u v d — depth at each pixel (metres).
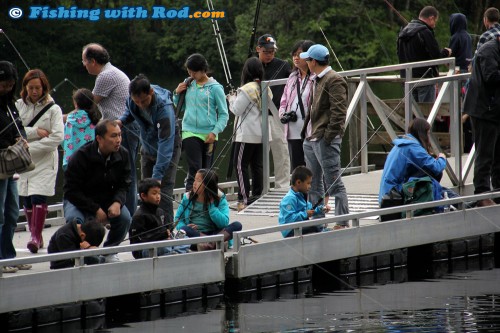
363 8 63.41
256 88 23.70
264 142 24.02
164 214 20.00
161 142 19.92
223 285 18.58
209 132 22.88
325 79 20.81
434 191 21.28
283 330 16.30
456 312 17.30
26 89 19.73
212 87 22.81
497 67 21.88
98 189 18.03
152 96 19.88
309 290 19.16
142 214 18.45
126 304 17.59
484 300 18.14
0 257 17.77
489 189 22.44
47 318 16.50
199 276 18.19
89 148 17.91
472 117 22.23
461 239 21.70
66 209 17.98
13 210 17.75
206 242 18.42
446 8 62.47
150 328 16.45
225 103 22.97
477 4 61.25
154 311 17.59
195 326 16.55
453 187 24.17
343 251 19.92
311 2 64.19
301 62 23.00
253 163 24.09
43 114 19.70
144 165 20.61
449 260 21.59
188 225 19.25
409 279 20.02
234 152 23.91
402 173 21.16
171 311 17.61
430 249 21.34
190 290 18.12
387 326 16.42
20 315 16.23
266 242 18.92
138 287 17.42
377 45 63.12
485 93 22.02
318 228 20.03
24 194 19.77
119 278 17.19
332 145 20.83
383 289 19.14
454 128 24.22
